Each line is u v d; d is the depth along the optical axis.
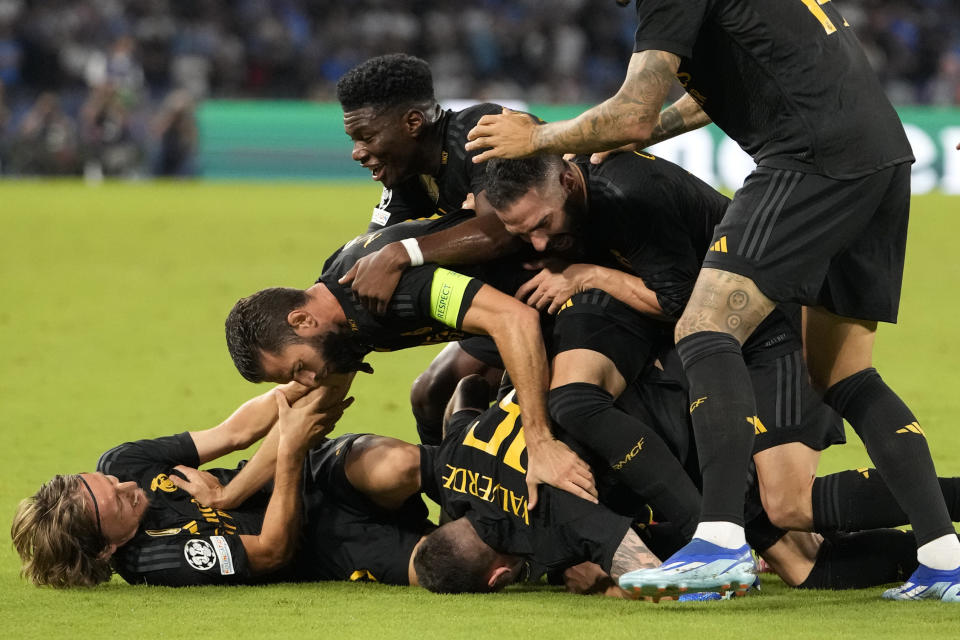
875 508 13.00
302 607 12.48
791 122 12.35
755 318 12.30
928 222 58.19
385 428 20.95
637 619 11.82
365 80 14.79
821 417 13.90
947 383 24.62
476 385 14.84
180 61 86.12
